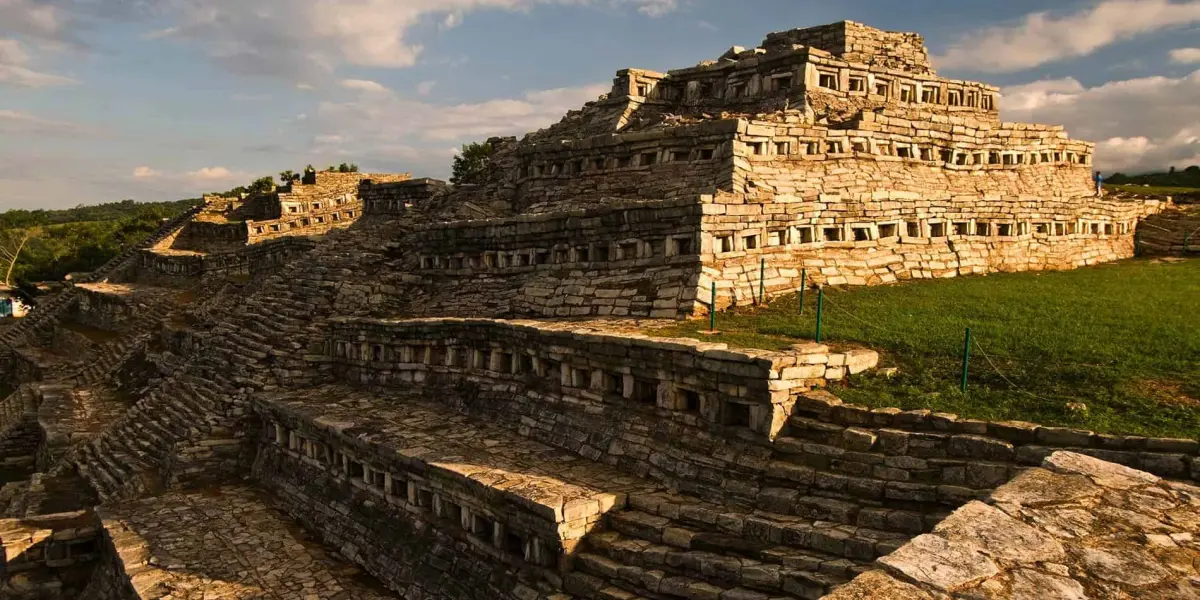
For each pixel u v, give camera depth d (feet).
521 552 55.06
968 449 43.52
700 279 74.13
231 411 90.84
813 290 80.94
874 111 108.27
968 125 114.11
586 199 104.94
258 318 104.83
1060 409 46.24
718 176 93.97
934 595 22.98
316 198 213.05
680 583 45.65
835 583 40.24
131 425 101.60
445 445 67.21
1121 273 90.79
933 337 61.62
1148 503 29.63
